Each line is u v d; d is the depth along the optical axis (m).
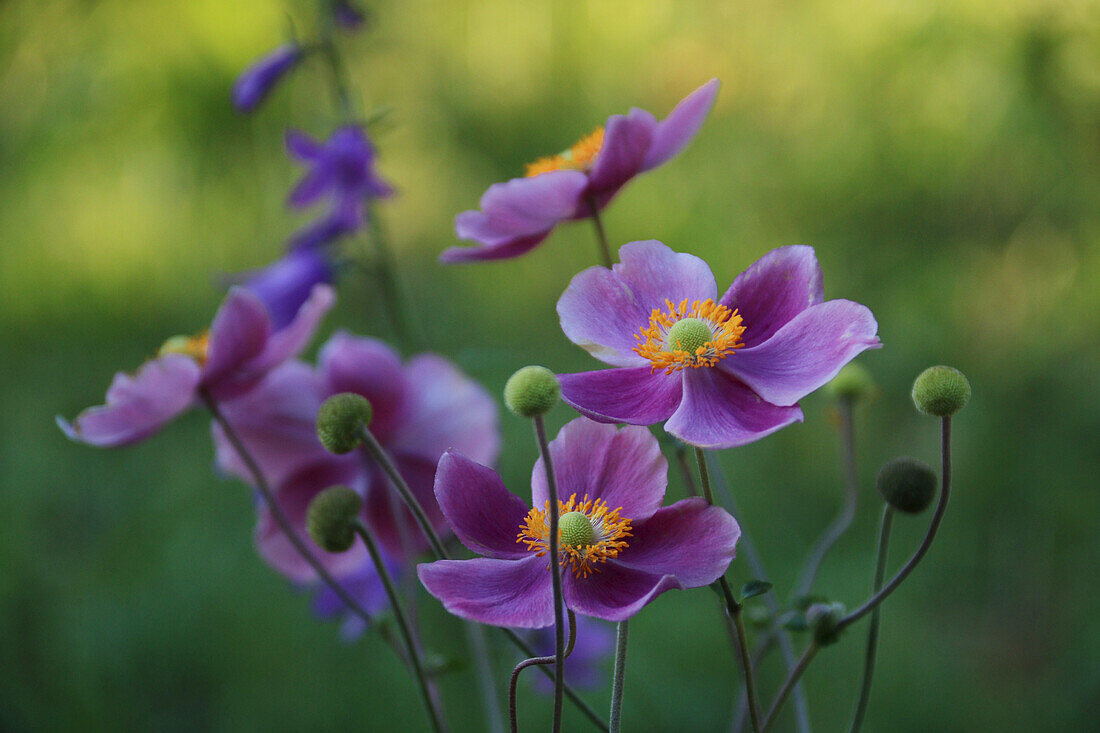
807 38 1.75
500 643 0.75
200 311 1.83
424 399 0.68
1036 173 1.57
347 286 1.74
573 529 0.54
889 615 1.30
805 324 0.55
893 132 1.64
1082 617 1.32
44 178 1.84
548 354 1.61
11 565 1.34
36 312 1.83
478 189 1.91
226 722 1.23
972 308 1.62
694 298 0.56
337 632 1.31
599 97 1.89
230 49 1.71
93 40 1.72
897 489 0.56
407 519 0.67
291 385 0.67
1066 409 1.53
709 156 1.81
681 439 0.53
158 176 1.83
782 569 1.35
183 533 1.42
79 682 1.25
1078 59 1.49
